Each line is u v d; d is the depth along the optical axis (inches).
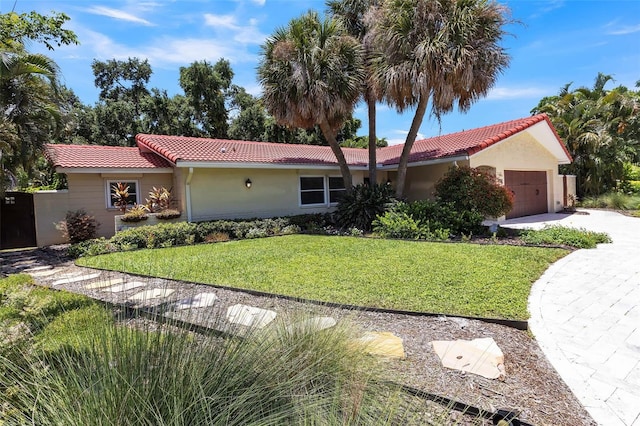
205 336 99.4
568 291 225.6
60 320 140.3
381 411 83.0
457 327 167.9
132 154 573.9
